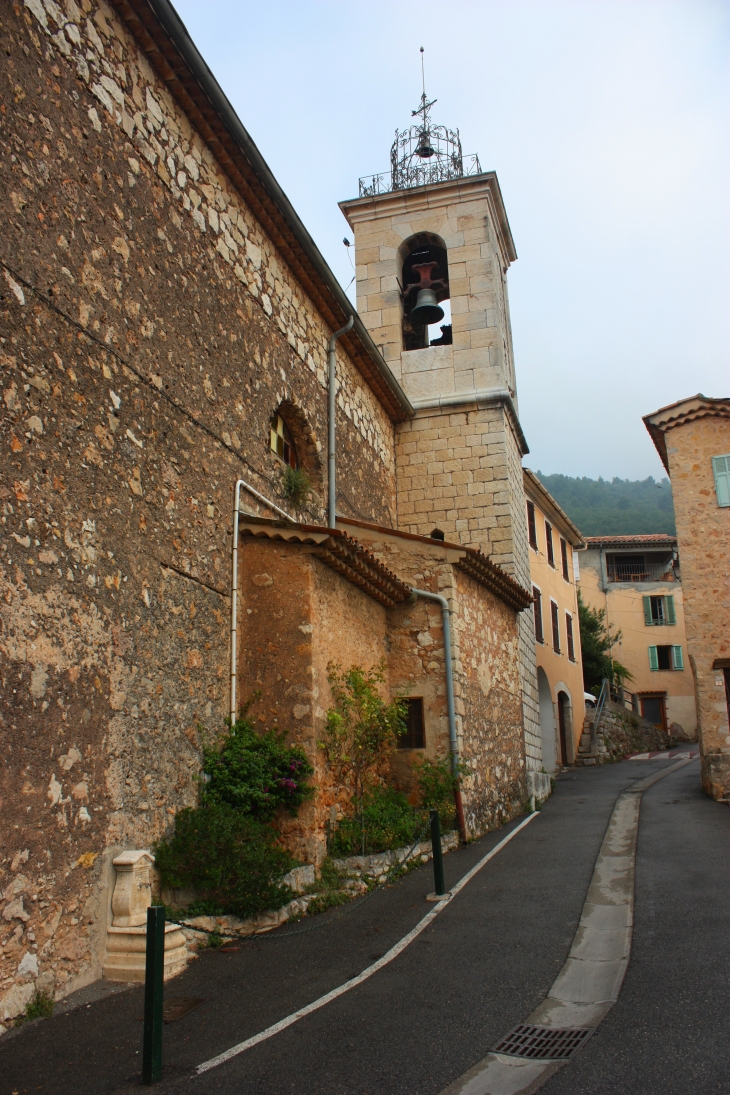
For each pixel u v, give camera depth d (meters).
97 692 6.36
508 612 15.63
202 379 8.73
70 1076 4.41
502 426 16.81
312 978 5.95
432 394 17.55
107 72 7.45
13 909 5.25
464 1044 4.75
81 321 6.65
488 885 8.88
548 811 14.74
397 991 5.66
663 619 37.75
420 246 19.42
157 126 8.30
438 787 11.18
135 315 7.50
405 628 11.98
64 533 6.14
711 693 15.55
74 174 6.77
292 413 11.77
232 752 8.09
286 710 8.63
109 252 7.17
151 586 7.33
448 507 16.72
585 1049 4.61
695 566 16.03
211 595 8.45
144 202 7.88
